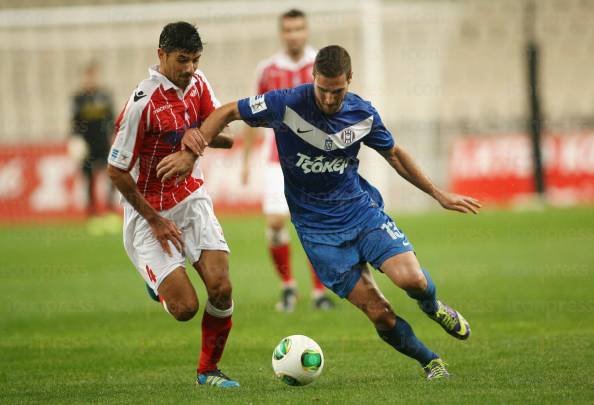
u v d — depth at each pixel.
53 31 83.56
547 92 83.88
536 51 65.38
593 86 83.81
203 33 79.94
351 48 80.94
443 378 20.02
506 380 19.56
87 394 19.84
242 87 79.62
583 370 20.55
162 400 18.61
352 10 66.44
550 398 17.52
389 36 84.81
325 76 18.34
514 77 84.25
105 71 84.50
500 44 85.31
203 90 21.28
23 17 67.62
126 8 69.81
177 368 23.42
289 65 35.25
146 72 84.25
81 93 61.09
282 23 35.25
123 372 22.98
